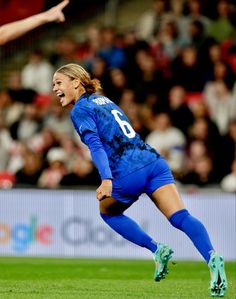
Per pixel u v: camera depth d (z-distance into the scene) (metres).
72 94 23.14
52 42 68.00
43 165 50.19
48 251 44.28
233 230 44.62
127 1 69.12
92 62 61.16
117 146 22.67
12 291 24.30
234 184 48.59
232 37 62.47
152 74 59.34
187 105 54.81
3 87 66.00
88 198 44.28
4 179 49.22
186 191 45.88
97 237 44.16
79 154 52.31
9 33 23.94
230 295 22.81
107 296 22.95
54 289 25.22
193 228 22.52
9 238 44.47
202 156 50.44
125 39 61.59
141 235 23.50
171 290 25.27
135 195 22.97
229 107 57.47
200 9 62.47
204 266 39.25
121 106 55.97
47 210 44.41
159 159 22.86
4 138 56.34
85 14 69.19
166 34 61.34
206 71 58.62
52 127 56.88
